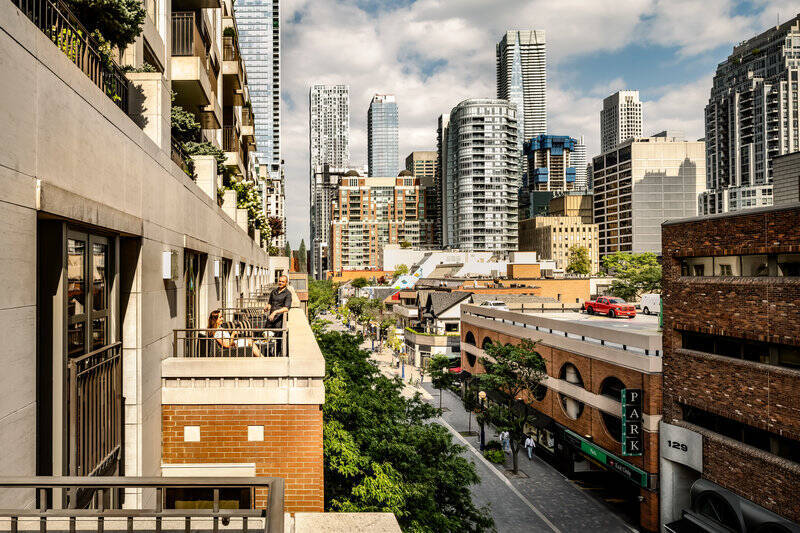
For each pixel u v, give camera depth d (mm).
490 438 36000
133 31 8586
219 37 26875
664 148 171875
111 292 6820
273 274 45500
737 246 17969
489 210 182625
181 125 14664
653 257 87625
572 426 28719
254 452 8016
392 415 18281
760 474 16906
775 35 195125
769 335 16672
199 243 11680
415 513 13406
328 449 12047
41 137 4621
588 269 139625
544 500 25594
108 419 6547
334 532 4348
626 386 23484
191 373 8086
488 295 65188
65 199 4922
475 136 183000
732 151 188250
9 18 4078
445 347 61719
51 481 3391
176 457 8016
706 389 19312
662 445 21312
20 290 4316
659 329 28062
